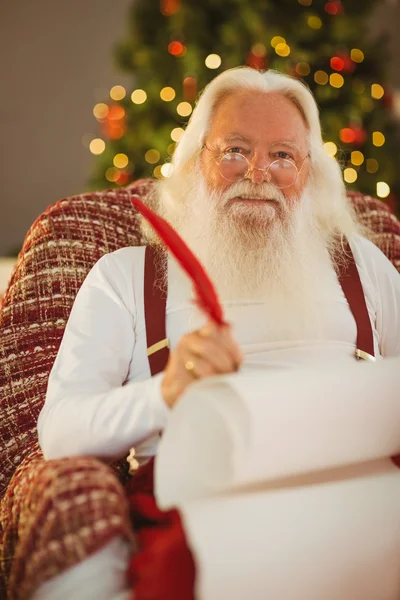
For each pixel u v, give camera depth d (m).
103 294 1.58
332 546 1.08
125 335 1.56
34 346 1.70
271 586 1.04
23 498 1.26
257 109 1.67
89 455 1.30
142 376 1.55
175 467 1.12
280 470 1.12
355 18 3.40
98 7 4.52
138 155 3.40
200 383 1.10
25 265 1.78
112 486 1.16
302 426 1.12
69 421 1.32
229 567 1.02
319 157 1.82
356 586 1.10
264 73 1.80
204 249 1.65
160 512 1.18
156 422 1.26
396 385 1.22
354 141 3.30
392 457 1.30
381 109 3.49
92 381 1.44
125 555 1.13
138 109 3.38
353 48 3.37
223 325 1.18
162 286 1.61
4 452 1.61
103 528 1.09
